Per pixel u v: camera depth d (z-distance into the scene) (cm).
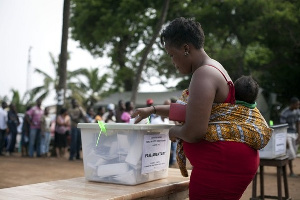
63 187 216
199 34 197
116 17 1720
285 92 2192
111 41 2036
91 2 1784
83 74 3155
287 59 1936
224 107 189
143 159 226
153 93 2139
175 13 1722
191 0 1712
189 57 197
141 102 2089
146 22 1784
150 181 240
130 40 2033
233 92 190
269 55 2098
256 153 195
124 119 1012
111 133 227
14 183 677
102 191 206
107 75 3103
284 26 1623
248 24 1638
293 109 835
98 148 232
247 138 186
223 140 184
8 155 1252
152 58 1880
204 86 180
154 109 240
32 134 1203
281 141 515
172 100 870
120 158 226
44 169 882
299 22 1612
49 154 1336
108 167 228
